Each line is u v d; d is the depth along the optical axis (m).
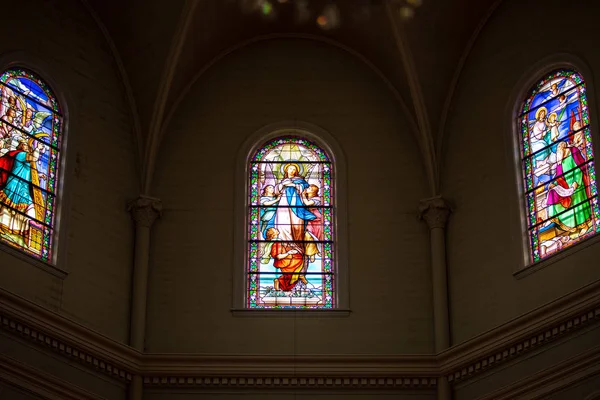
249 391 21.75
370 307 22.58
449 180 23.31
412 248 23.05
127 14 23.30
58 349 20.30
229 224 23.22
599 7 21.27
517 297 21.12
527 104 22.39
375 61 24.80
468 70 23.77
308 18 24.62
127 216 22.89
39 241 21.05
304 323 22.42
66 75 22.52
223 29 24.33
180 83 24.25
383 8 23.84
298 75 24.67
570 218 20.91
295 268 23.00
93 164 22.48
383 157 23.89
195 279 22.73
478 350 21.00
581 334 19.58
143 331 22.12
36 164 21.45
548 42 22.16
